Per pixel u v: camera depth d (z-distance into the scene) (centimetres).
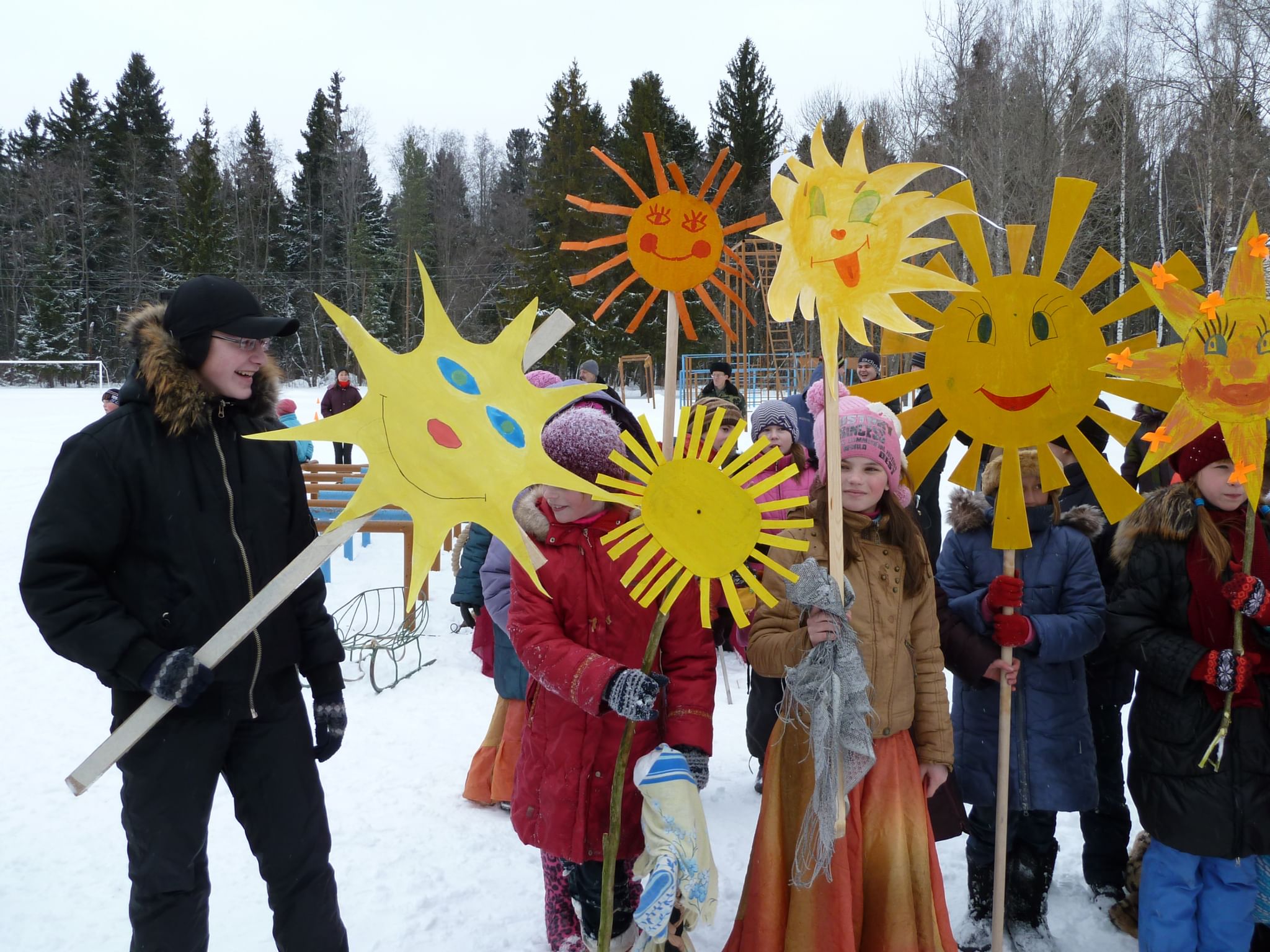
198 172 4594
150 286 4862
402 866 302
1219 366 212
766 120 4353
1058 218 219
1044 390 223
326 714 219
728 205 4234
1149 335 217
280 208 5484
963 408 226
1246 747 228
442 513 167
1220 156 2028
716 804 358
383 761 395
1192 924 236
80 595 179
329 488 848
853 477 228
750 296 2484
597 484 214
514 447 173
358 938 260
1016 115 2311
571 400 179
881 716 222
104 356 4744
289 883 206
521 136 6712
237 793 205
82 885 288
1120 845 287
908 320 190
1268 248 210
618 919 224
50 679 508
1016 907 264
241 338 193
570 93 3644
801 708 217
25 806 347
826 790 192
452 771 384
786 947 216
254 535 201
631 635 213
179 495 192
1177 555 237
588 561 214
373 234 5128
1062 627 249
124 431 189
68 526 180
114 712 193
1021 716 258
